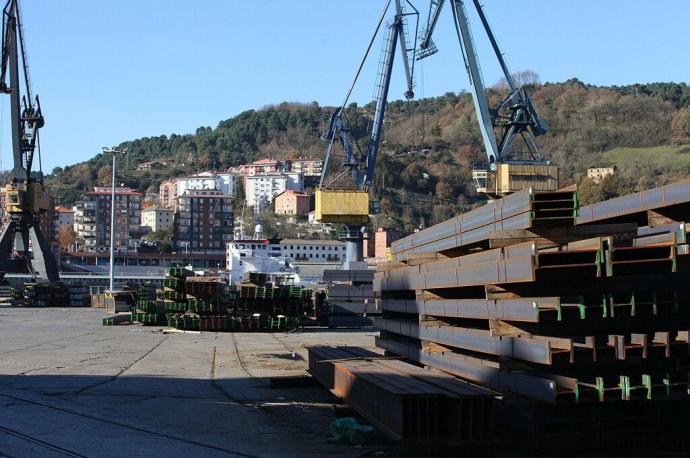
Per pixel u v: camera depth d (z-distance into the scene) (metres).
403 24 58.34
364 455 10.16
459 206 160.38
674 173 142.62
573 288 10.19
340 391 13.77
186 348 26.47
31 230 64.31
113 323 38.56
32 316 46.28
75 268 121.88
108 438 10.87
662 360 9.73
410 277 14.82
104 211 188.25
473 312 11.49
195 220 181.50
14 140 62.84
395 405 10.09
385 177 167.12
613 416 9.76
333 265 105.75
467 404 9.77
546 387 9.24
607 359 9.32
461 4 52.62
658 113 174.12
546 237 10.38
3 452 9.71
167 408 14.00
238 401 15.06
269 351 25.83
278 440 11.24
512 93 52.19
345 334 34.59
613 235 10.32
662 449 9.93
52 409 13.17
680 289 9.95
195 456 9.87
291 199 193.62
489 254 10.81
